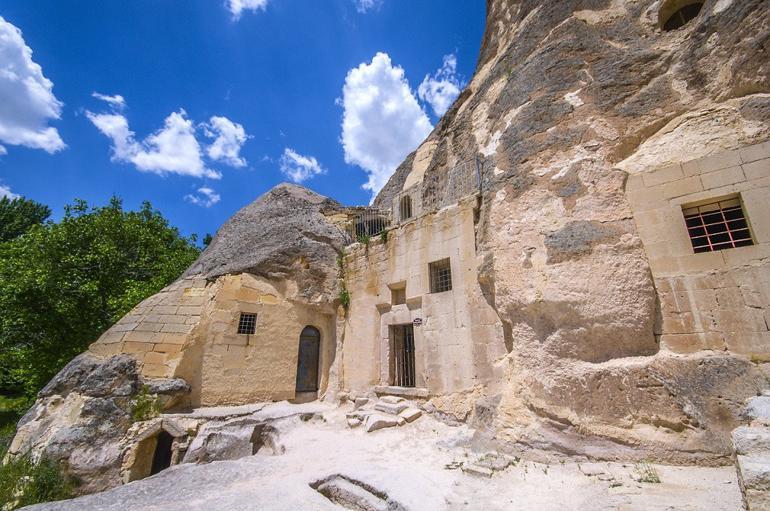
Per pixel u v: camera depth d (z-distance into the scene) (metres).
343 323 12.71
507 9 15.46
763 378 4.93
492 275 7.99
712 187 5.98
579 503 4.18
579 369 6.12
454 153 13.49
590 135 7.39
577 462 5.62
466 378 8.39
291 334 12.38
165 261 19.14
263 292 12.16
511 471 5.63
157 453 9.30
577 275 6.47
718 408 5.01
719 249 5.93
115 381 9.30
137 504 4.95
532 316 6.94
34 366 15.10
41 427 8.89
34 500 7.32
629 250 6.30
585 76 8.15
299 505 4.86
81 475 8.06
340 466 6.37
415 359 9.77
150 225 22.20
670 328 5.82
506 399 7.01
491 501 4.58
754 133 5.86
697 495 3.90
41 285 14.18
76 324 15.42
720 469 4.64
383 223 17.36
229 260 13.24
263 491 5.38
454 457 6.50
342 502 5.51
